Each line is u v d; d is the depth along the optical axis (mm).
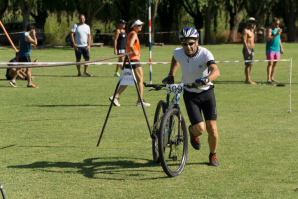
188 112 7512
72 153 8477
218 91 16797
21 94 16047
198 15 59719
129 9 57094
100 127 10719
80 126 10828
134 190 6488
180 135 7406
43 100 14766
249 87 17922
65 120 11547
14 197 6207
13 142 9297
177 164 7746
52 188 6566
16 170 7410
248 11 59062
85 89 17453
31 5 48344
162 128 6910
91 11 51469
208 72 7438
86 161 7953
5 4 54531
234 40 62156
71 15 55188
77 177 7066
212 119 7512
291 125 10844
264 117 11828
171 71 7770
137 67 13406
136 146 9000
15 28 50625
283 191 6422
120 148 8852
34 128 10609
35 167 7578
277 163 7777
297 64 28266
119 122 11289
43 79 20672
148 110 12977
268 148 8766
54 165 7703
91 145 9070
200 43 56156
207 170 7430
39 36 50219
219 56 35906
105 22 60719
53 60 31719
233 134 9938
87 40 22000
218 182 6828
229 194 6305
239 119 11570
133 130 10398
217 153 8438
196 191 6434
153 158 7715
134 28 13297
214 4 57438
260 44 53156
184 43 7082
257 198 6148
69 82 19625
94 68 26547
